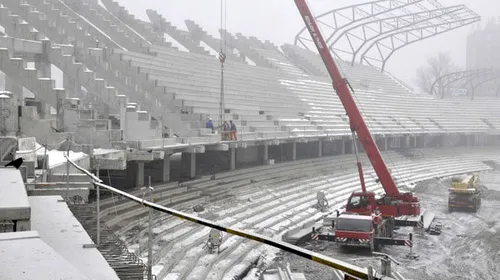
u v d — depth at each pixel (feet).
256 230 84.33
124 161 68.03
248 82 170.71
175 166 125.90
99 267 21.03
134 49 153.58
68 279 11.19
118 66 121.90
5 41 96.99
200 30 213.66
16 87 107.86
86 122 81.51
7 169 36.06
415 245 85.51
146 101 120.88
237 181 117.19
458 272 71.61
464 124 239.50
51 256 13.10
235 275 61.87
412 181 164.35
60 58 103.14
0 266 12.11
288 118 163.22
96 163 66.08
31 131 67.72
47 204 33.30
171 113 114.52
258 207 99.96
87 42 136.77
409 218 90.58
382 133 187.21
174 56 154.40
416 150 218.38
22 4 130.00
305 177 140.67
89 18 162.20
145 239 65.41
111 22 168.66
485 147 251.80
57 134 68.74
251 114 147.84
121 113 91.15
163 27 199.52
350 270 9.75
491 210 119.75
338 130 169.89
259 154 153.07
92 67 122.72
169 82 128.36
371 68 289.74
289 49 255.50
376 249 81.25
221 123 120.47
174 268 58.80
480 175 189.88
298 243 82.79
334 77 93.25
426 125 220.43
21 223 21.40
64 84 127.54
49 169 51.19
